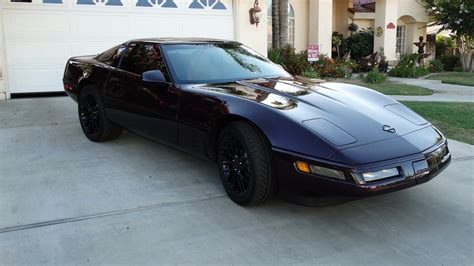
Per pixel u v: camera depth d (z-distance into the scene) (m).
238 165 3.63
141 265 2.82
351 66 15.43
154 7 9.78
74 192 3.98
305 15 17.69
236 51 5.05
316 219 3.49
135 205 3.71
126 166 4.71
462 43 20.25
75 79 5.83
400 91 11.13
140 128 4.80
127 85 4.88
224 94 3.85
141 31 9.74
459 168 4.70
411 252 3.00
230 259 2.89
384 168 3.07
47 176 4.38
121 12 9.45
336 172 3.04
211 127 3.83
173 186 4.15
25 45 8.69
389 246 3.08
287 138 3.26
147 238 3.16
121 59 5.21
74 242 3.09
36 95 8.95
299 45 17.78
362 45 19.88
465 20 19.38
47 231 3.24
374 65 17.03
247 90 3.97
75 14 9.01
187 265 2.82
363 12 20.77
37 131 6.14
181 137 4.22
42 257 2.90
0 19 8.36
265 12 11.02
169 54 4.60
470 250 3.03
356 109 3.66
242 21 10.82
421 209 3.69
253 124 3.47
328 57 15.49
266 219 3.47
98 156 5.05
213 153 3.98
